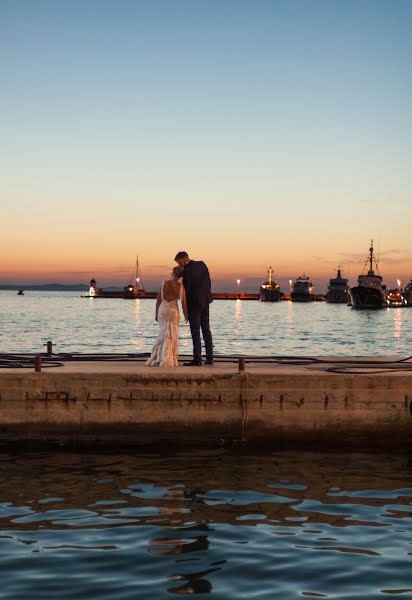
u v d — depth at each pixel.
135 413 12.70
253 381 12.75
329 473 11.21
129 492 9.98
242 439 12.77
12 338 53.91
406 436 12.83
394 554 7.61
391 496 9.94
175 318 14.37
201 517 8.85
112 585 6.72
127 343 50.81
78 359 15.87
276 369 13.97
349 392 12.80
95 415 12.68
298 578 6.93
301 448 12.79
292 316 130.12
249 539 8.05
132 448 12.71
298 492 10.09
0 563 7.24
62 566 7.18
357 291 182.25
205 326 14.80
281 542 7.96
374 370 13.98
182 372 12.85
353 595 6.54
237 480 10.71
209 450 12.64
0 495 9.79
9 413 12.66
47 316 108.38
